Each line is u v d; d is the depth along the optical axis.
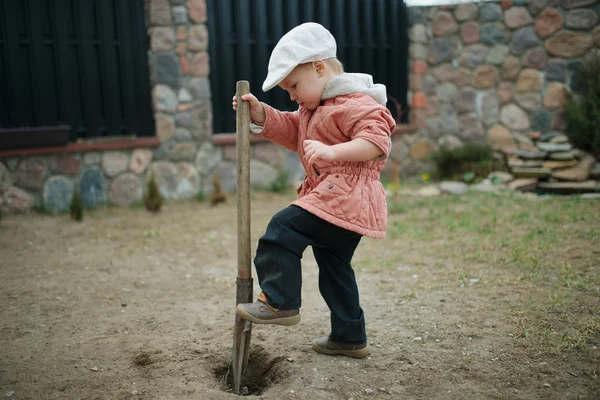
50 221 5.56
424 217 5.67
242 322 2.41
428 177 7.76
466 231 5.02
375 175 2.41
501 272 3.83
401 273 3.99
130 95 6.37
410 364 2.57
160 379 2.45
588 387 2.29
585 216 5.25
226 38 6.89
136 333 3.01
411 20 8.00
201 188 6.89
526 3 7.39
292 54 2.25
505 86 7.68
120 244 4.87
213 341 2.90
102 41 6.12
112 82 6.25
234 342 2.45
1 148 5.51
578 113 7.03
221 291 3.76
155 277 4.04
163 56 6.45
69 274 4.03
